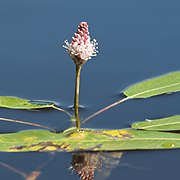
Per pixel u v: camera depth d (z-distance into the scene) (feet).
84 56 3.15
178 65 3.43
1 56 3.47
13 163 2.97
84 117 3.17
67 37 3.57
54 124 3.13
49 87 3.32
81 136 3.05
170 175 2.93
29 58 3.47
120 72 3.39
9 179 2.92
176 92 3.29
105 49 3.51
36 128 3.11
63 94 3.28
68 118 3.16
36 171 2.94
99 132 3.07
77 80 3.19
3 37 3.57
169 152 2.99
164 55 3.48
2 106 3.21
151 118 3.16
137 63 3.44
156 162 2.96
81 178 2.92
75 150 3.00
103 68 3.41
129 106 3.22
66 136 3.05
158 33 3.61
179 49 3.51
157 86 3.28
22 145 3.01
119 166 2.95
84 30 3.14
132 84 3.33
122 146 3.00
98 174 2.93
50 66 3.43
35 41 3.55
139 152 2.99
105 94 3.28
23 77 3.37
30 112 3.19
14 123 3.14
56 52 3.49
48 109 3.21
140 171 2.94
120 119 3.15
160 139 3.03
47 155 2.99
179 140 3.03
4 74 3.38
